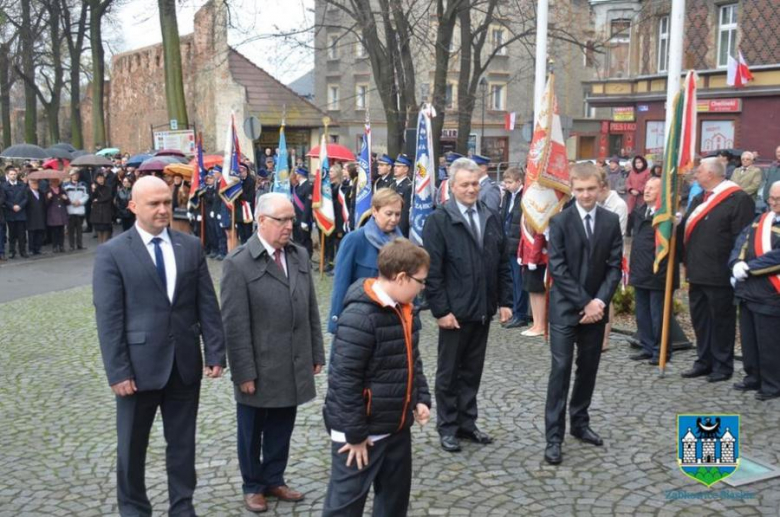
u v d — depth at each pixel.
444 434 5.79
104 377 7.91
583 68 45.25
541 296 9.11
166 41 26.39
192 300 4.57
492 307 5.84
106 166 22.50
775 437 5.87
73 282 14.68
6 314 11.52
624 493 4.97
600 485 5.10
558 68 43.53
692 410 6.51
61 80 38.50
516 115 41.19
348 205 13.87
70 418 6.66
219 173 16.95
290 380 4.77
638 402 6.75
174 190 17.94
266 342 4.72
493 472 5.34
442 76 18.20
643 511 4.71
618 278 5.62
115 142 46.62
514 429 6.18
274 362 4.73
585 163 5.64
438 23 18.16
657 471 5.30
